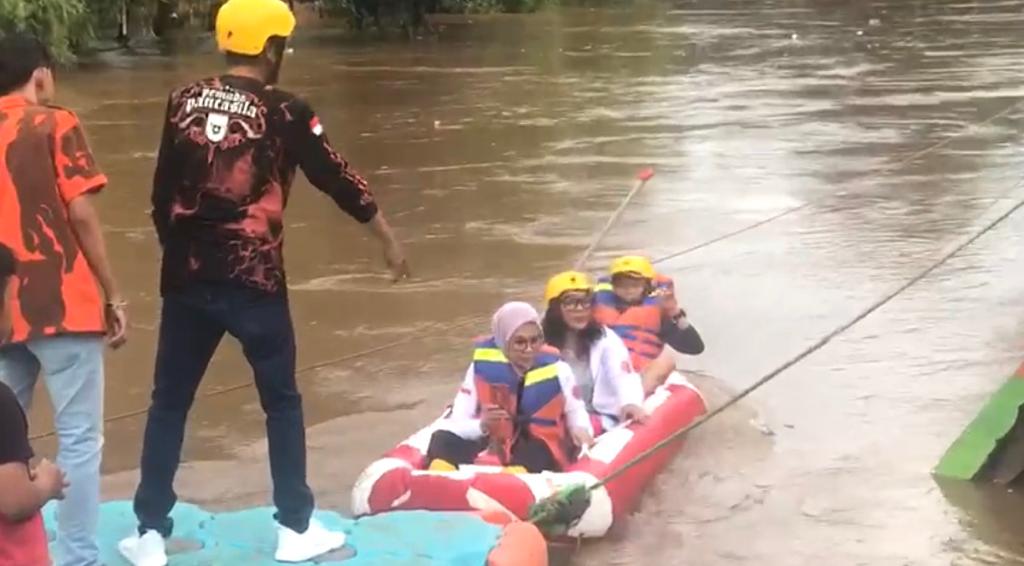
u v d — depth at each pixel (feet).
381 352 27.58
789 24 124.26
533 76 83.10
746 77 80.94
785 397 24.16
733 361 26.45
